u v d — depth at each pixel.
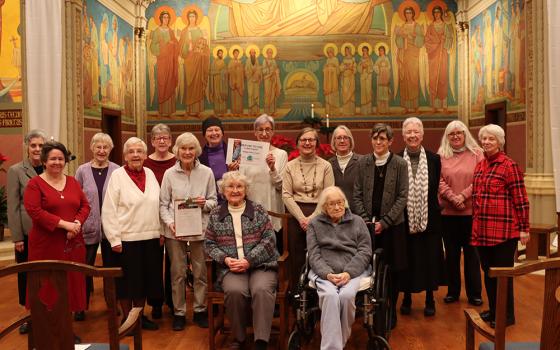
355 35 12.97
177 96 13.20
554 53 7.73
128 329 3.30
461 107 12.74
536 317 5.62
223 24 13.09
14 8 8.98
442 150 6.14
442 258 5.75
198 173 5.41
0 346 4.98
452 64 12.89
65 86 9.16
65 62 9.19
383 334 4.58
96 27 10.55
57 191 4.70
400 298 6.64
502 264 5.01
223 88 13.15
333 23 12.98
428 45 12.91
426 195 5.43
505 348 3.21
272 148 5.83
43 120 8.49
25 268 2.77
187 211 5.25
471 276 6.15
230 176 4.95
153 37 13.17
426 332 5.29
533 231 7.86
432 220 5.51
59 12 8.52
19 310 6.14
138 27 12.78
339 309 4.30
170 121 13.23
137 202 5.23
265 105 13.11
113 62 11.45
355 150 13.07
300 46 13.05
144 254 5.30
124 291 5.23
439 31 12.89
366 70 12.98
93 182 5.67
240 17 13.06
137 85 12.84
